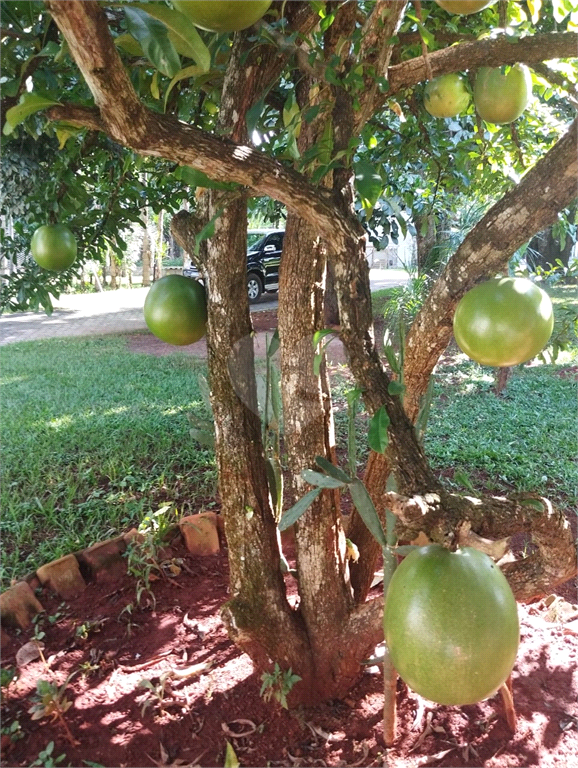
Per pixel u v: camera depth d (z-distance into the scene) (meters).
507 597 1.04
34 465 3.88
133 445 4.23
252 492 1.88
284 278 1.70
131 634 2.43
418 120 2.71
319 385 1.77
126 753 1.87
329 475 1.54
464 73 2.11
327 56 1.70
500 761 1.80
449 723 1.94
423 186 4.28
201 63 1.09
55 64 1.98
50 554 2.91
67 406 5.19
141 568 2.77
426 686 1.02
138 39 1.07
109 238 3.03
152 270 14.18
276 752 1.86
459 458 4.03
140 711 2.03
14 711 2.04
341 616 1.94
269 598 1.91
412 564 1.08
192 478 3.76
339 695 2.04
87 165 2.93
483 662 0.99
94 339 8.30
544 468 3.89
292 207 1.26
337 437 4.39
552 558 1.46
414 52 2.26
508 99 1.68
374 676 2.13
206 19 1.04
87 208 3.12
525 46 1.53
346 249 1.25
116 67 0.93
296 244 1.67
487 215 1.37
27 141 2.62
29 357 7.12
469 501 1.13
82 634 2.41
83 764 1.84
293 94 1.55
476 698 1.02
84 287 13.73
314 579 1.90
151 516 3.05
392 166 3.38
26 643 2.37
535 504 1.23
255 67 1.61
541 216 1.31
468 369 6.23
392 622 1.06
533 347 1.12
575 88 1.85
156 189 3.13
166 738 1.93
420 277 5.48
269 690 2.00
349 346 1.24
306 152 1.42
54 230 2.11
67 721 2.00
